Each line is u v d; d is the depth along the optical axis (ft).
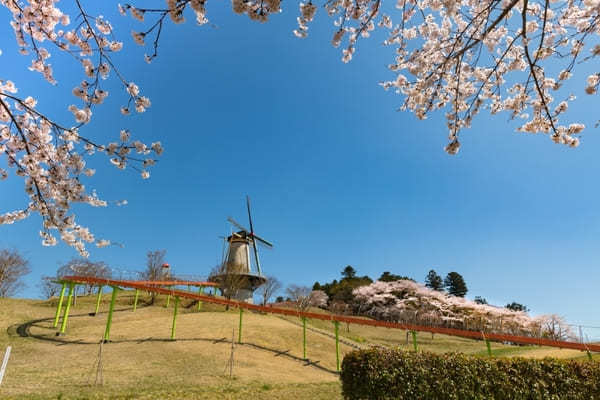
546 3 12.01
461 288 244.63
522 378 30.32
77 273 132.67
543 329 144.36
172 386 38.11
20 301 108.99
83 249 20.08
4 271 130.52
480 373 30.40
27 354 57.11
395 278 239.71
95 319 94.27
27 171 16.70
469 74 19.60
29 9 13.88
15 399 29.89
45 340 68.33
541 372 30.73
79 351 59.67
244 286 151.53
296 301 181.98
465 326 161.58
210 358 57.06
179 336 73.67
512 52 18.69
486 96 20.58
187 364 52.34
